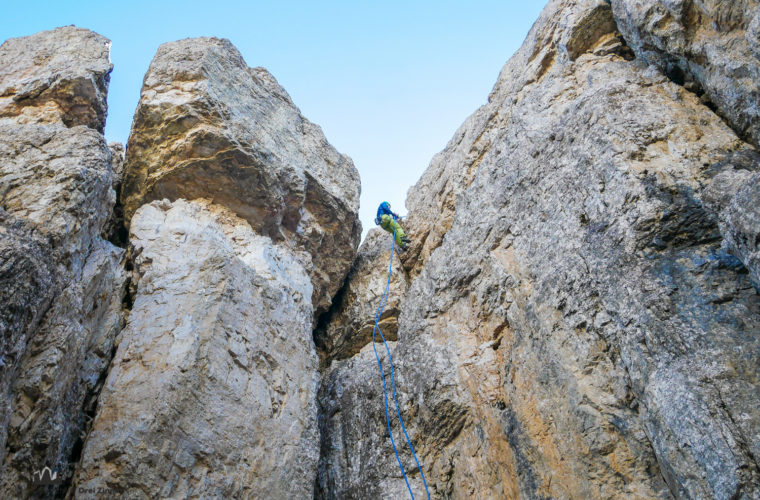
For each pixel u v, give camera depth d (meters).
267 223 10.34
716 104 7.77
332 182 11.77
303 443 8.16
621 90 8.52
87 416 7.17
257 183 10.01
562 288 7.43
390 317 11.23
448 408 8.31
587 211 7.72
